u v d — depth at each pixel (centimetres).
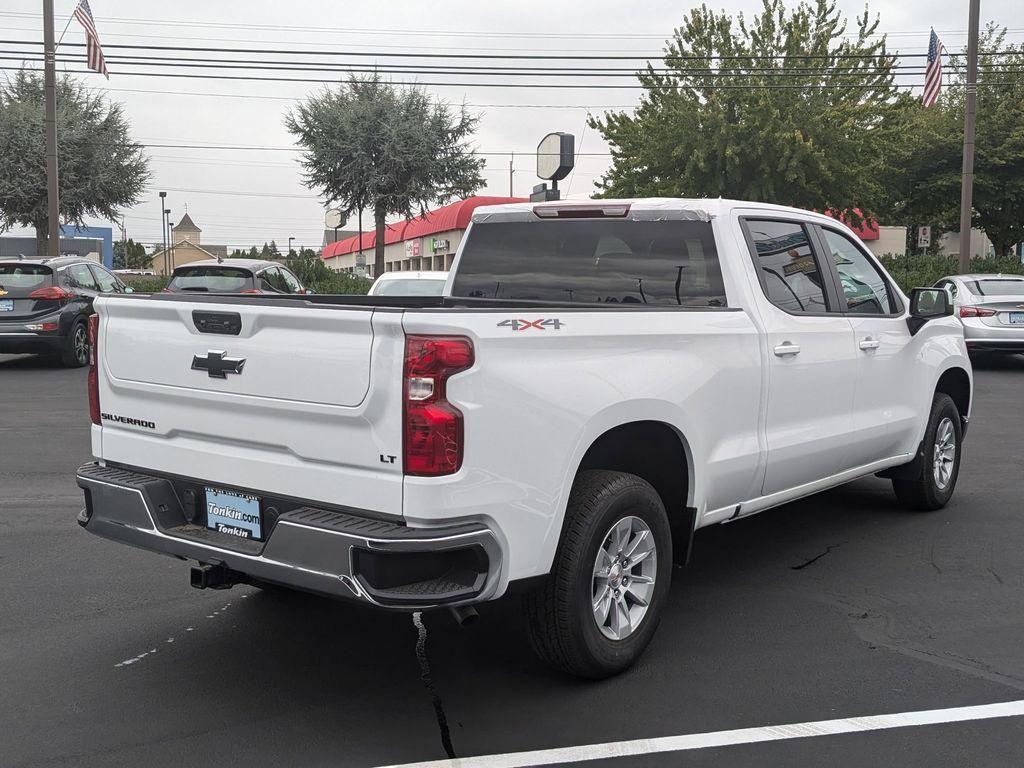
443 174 3400
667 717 363
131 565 553
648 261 489
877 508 686
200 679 399
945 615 474
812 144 2938
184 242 11294
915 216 4000
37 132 3091
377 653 428
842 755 334
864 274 586
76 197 3222
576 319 371
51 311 1488
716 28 3089
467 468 327
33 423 1031
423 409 320
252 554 351
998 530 627
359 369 329
